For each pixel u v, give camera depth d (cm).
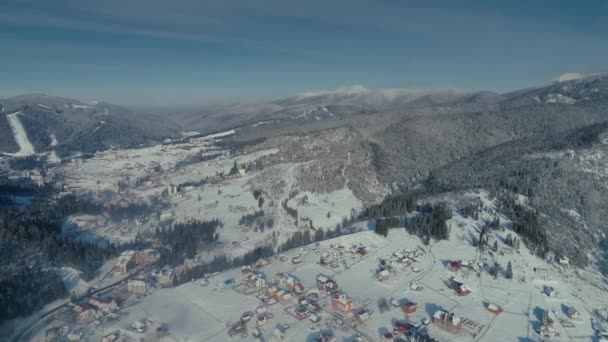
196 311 14150
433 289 15188
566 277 16425
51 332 13338
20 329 14062
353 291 15088
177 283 16688
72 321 14175
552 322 12875
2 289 15275
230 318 13562
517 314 13625
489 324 13012
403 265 16888
